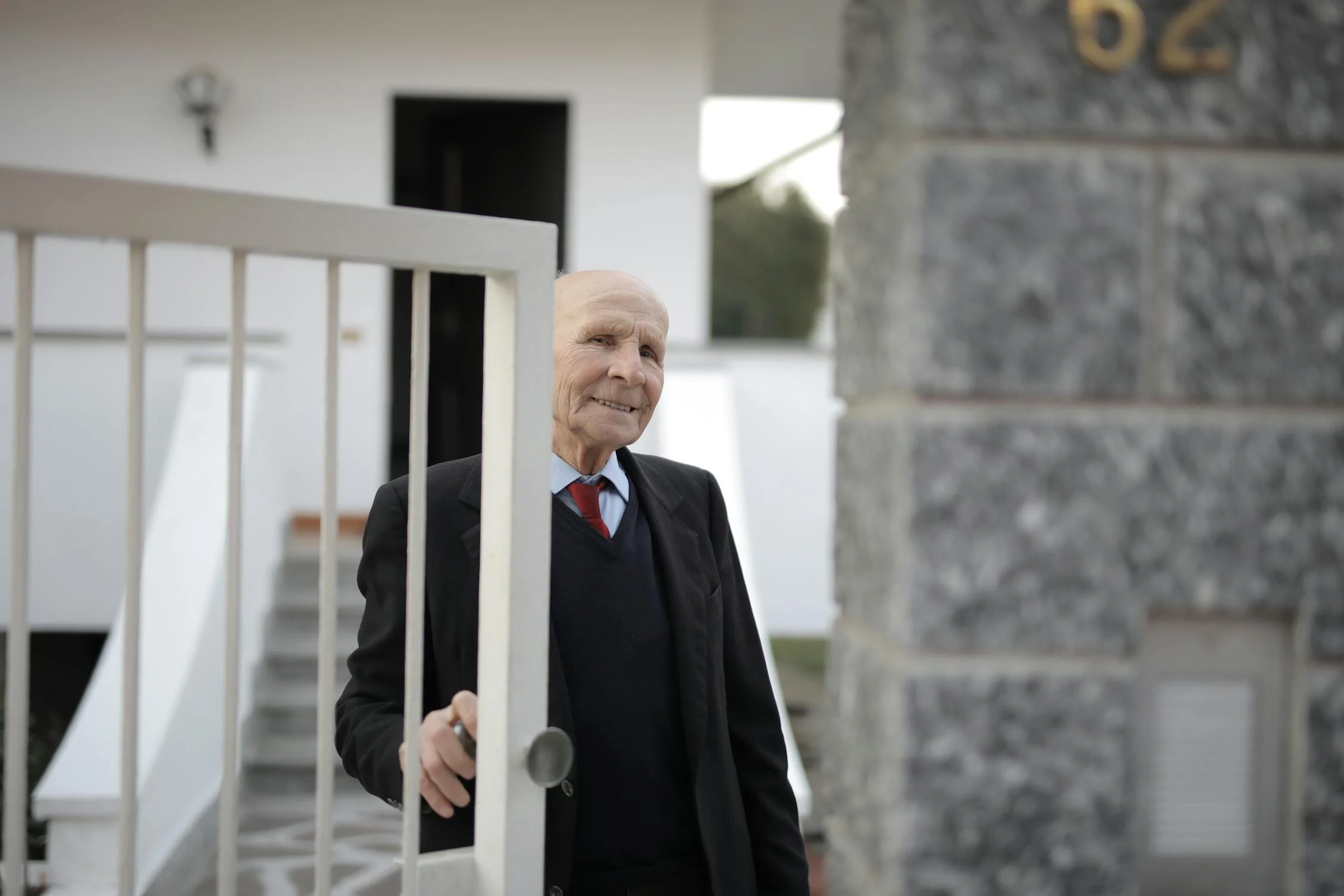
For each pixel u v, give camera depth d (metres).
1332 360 1.13
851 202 1.35
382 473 8.27
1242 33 1.14
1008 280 1.12
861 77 1.33
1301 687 1.15
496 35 8.41
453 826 1.83
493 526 1.56
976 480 1.13
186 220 1.32
